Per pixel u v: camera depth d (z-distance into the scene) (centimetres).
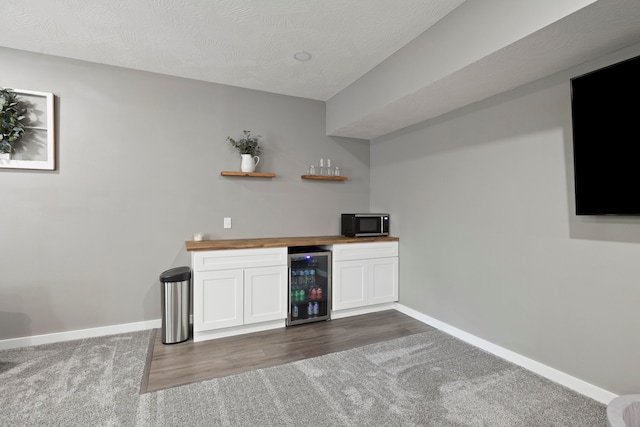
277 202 370
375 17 225
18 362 241
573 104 198
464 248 289
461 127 292
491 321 264
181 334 281
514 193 246
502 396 200
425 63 242
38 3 209
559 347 216
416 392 204
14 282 267
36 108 272
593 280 199
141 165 308
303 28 239
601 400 193
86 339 285
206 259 282
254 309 301
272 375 224
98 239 293
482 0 197
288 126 377
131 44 262
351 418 179
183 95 325
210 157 337
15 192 267
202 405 189
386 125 355
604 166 185
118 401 193
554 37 173
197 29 240
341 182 409
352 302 347
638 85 170
